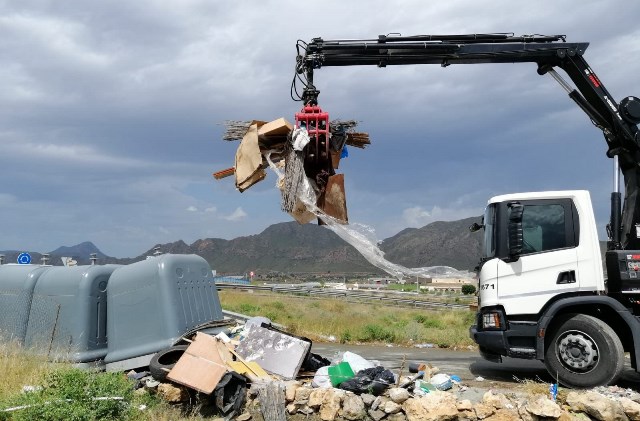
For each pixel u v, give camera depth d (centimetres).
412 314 2850
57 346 933
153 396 800
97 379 750
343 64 1047
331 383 786
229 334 974
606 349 800
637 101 994
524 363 1156
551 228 875
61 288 970
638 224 942
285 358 859
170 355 855
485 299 894
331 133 856
